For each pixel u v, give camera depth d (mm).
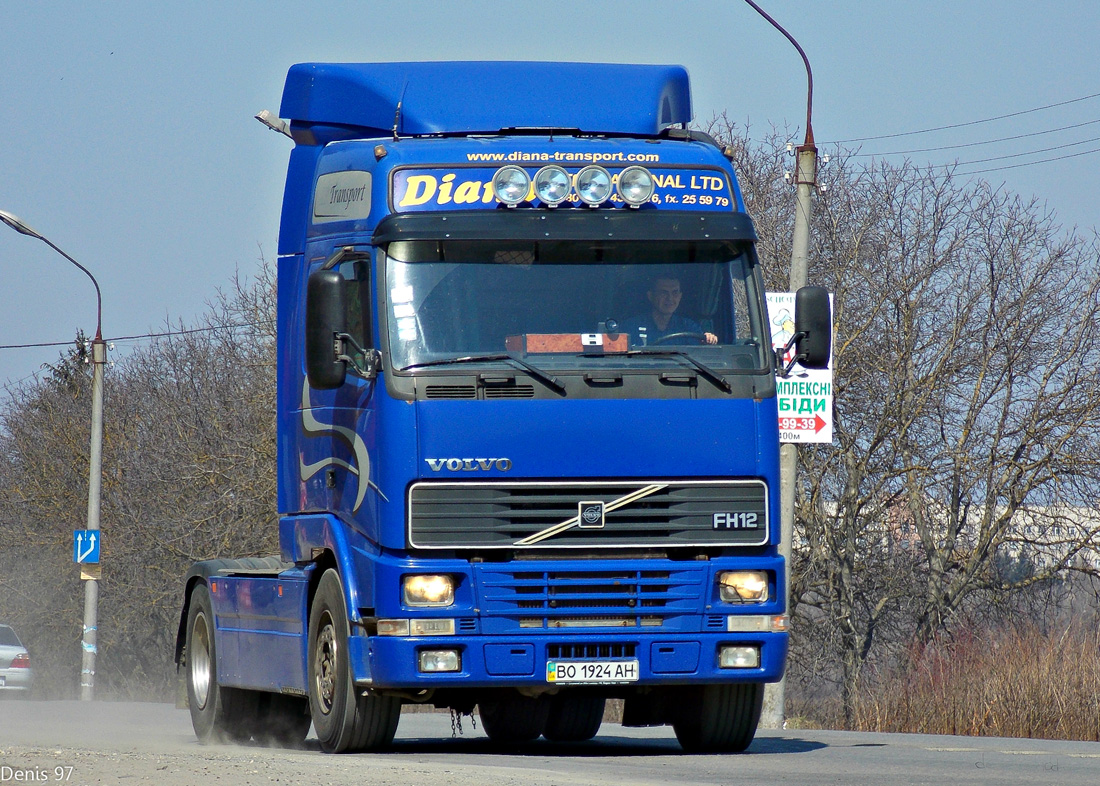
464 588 31453
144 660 167750
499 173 33125
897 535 93062
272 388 126188
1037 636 55719
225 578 42156
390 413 31625
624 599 31828
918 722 54531
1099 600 88375
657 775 28047
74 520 163875
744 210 34406
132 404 164875
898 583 91500
